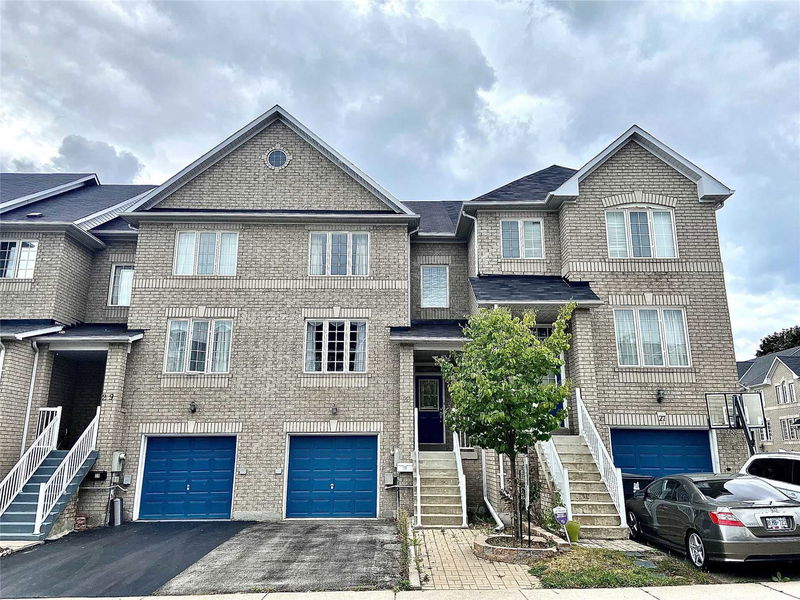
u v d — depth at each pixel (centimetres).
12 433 1450
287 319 1641
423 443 1706
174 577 900
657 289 1625
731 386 1560
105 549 1128
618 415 1537
